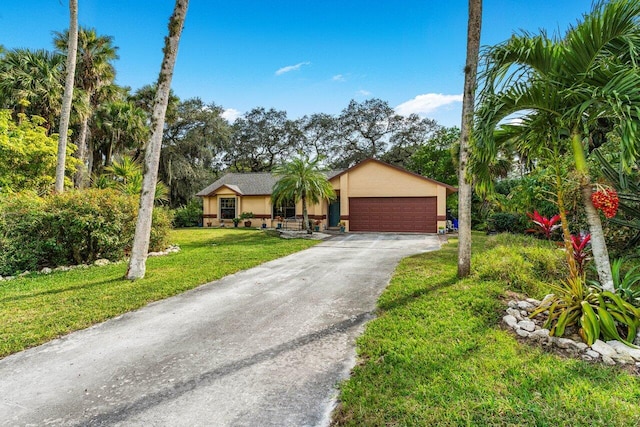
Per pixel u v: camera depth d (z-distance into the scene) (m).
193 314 4.97
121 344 3.94
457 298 5.07
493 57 4.13
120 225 9.41
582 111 3.48
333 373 3.18
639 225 5.93
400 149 33.66
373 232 18.48
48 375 3.24
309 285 6.62
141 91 23.48
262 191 21.88
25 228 8.12
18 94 14.57
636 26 3.41
